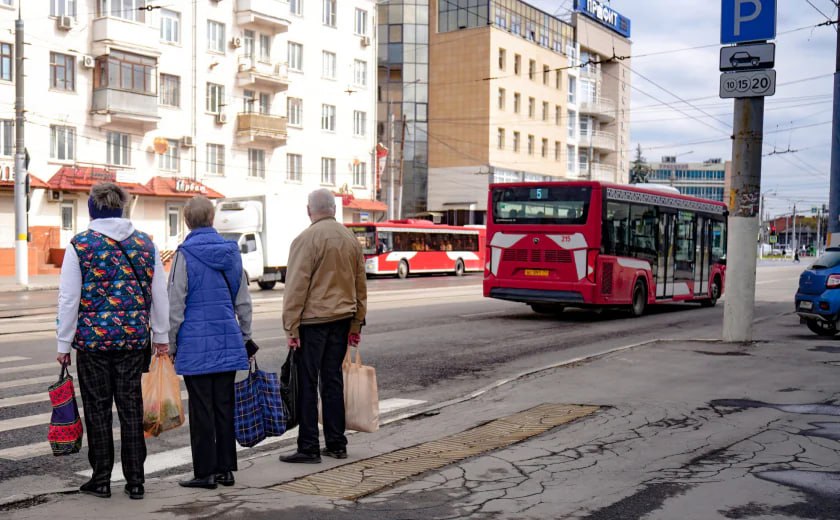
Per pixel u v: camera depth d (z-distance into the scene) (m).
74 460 6.17
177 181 37.56
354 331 6.04
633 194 18.58
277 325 15.47
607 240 17.44
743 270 12.73
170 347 5.06
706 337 14.63
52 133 33.16
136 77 35.34
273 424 5.41
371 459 6.00
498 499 4.98
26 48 32.03
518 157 61.34
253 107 42.31
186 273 5.03
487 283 18.38
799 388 8.99
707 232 22.83
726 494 5.08
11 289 26.22
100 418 4.79
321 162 46.84
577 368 10.38
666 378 9.69
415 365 11.17
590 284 17.08
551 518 4.63
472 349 12.80
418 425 7.36
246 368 5.26
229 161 40.94
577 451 6.24
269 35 43.28
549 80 65.31
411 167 59.88
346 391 6.04
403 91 59.53
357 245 5.91
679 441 6.54
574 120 69.94
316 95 46.31
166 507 4.69
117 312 4.71
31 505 4.70
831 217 19.77
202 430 5.10
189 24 38.75
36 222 32.84
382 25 59.62
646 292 19.27
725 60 12.24
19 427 7.15
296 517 4.57
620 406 8.03
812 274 13.96
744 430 6.94
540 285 17.62
